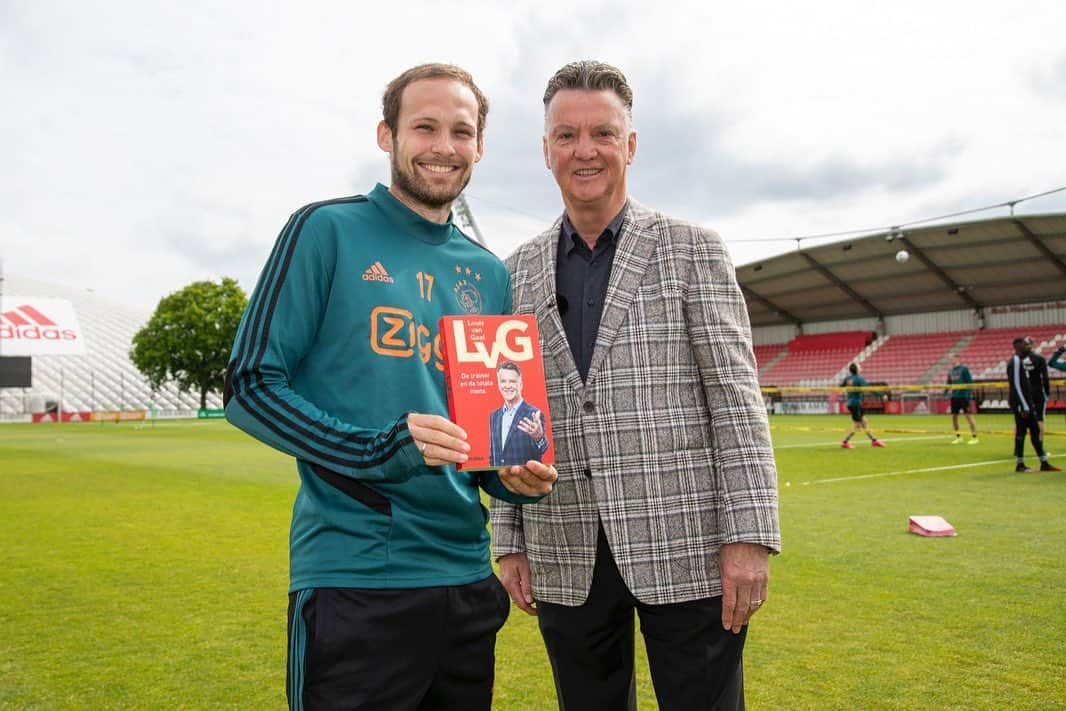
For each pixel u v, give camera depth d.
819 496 8.17
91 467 13.83
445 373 1.83
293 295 1.77
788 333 42.84
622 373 2.17
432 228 2.03
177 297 53.78
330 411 1.81
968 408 15.84
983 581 4.62
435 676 1.85
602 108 2.18
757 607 2.08
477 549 1.96
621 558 2.13
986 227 27.67
